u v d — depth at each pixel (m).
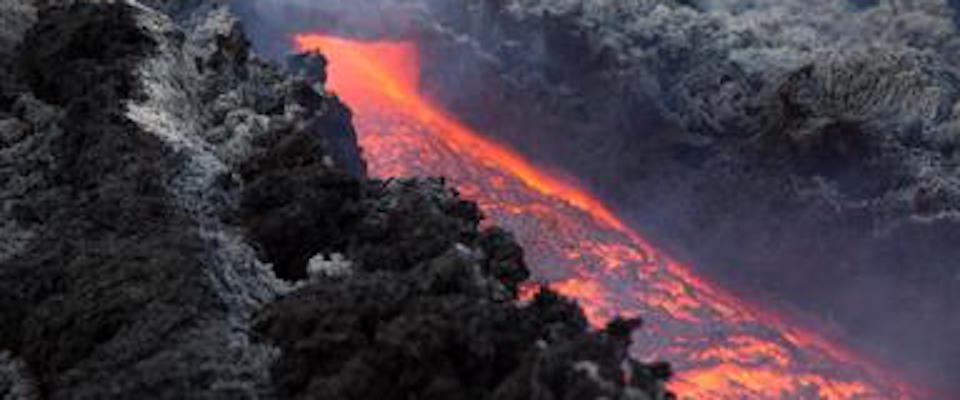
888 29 78.38
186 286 19.69
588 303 57.00
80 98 26.05
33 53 28.31
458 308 17.62
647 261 62.81
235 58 31.81
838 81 67.25
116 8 29.17
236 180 24.48
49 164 25.48
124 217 22.11
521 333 17.91
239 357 18.62
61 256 21.59
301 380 17.98
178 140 24.77
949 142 66.94
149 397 17.73
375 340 17.62
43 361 19.69
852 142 64.56
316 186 23.36
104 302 19.72
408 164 65.50
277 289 21.55
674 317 57.41
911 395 58.41
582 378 15.77
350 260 21.98
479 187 65.88
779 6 80.19
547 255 60.78
